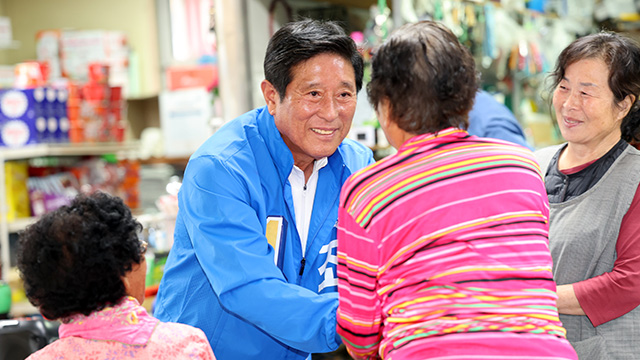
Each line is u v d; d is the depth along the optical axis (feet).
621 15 15.97
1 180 11.19
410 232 3.67
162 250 11.30
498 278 3.59
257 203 5.18
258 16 10.28
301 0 10.84
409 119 3.80
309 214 5.74
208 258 4.91
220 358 5.50
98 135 12.17
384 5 10.28
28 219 11.64
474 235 3.63
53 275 3.85
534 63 14.06
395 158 3.88
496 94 13.73
